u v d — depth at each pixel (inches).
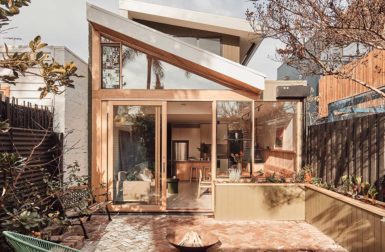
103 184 271.4
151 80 288.8
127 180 284.2
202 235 193.8
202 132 550.3
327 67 165.9
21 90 250.5
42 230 157.2
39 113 216.2
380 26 133.0
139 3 343.0
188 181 471.2
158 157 284.2
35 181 202.7
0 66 124.4
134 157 284.8
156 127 285.7
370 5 128.5
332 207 206.5
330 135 242.5
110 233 219.3
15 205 157.8
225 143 297.9
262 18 168.7
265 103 309.7
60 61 242.1
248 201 258.4
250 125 297.7
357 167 203.0
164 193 281.9
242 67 265.4
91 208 226.2
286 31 160.1
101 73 290.0
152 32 267.9
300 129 293.3
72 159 259.8
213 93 288.2
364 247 166.2
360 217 170.9
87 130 292.0
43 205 201.2
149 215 272.4
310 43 176.9
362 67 280.5
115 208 279.3
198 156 549.6
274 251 187.0
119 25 270.4
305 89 282.4
